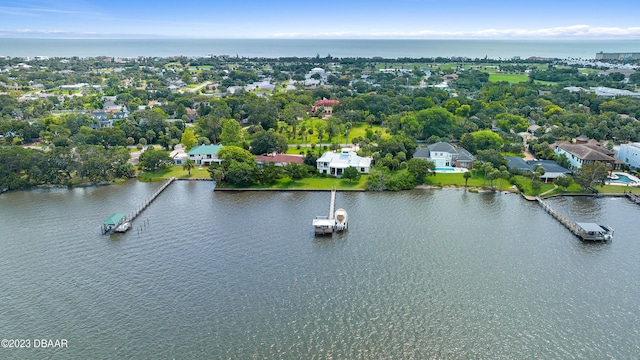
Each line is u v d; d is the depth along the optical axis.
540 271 93.69
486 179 151.12
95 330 75.00
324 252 101.56
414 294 85.12
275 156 170.25
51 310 80.25
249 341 72.38
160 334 74.00
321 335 73.81
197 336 73.44
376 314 79.19
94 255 100.06
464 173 152.75
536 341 72.69
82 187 149.25
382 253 101.12
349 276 91.31
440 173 158.88
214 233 111.56
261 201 135.75
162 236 109.94
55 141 188.50
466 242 107.00
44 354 69.56
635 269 94.56
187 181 156.00
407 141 177.00
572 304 82.12
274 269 93.94
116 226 112.94
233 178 146.50
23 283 88.75
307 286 87.62
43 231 112.81
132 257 99.19
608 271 93.75
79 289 86.69
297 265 95.69
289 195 141.75
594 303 82.38
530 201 135.75
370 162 164.88
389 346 71.56
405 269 94.12
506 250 102.94
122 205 131.38
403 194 142.62
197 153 171.75
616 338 73.25
